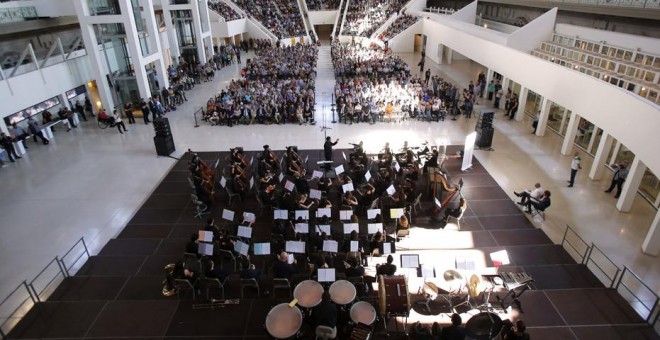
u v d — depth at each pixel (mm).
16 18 20328
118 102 23062
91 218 13094
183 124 21828
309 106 21766
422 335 7613
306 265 10422
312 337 8125
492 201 13648
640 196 13883
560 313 8398
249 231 10500
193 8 31859
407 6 45625
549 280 9531
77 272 10258
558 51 21031
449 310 8602
